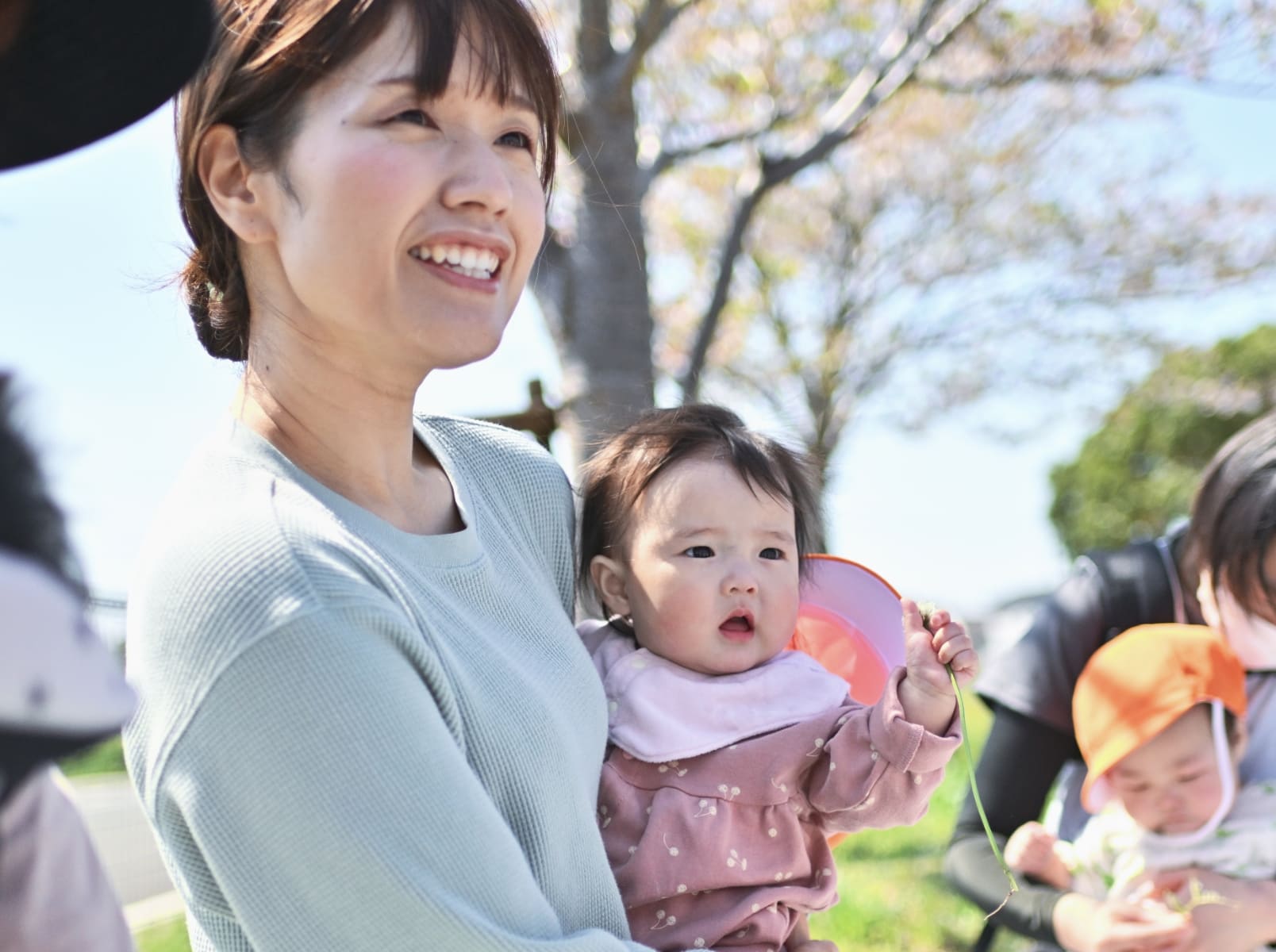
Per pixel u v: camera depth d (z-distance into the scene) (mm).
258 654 1108
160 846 1280
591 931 1227
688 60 7156
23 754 660
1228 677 2309
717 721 1782
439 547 1412
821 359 12984
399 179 1311
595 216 5109
